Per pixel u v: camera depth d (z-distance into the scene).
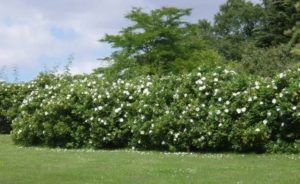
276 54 32.56
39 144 14.17
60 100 13.62
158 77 13.35
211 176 8.21
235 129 10.98
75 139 13.38
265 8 47.69
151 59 28.97
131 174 8.52
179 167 9.15
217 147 11.50
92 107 13.35
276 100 10.83
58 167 9.34
